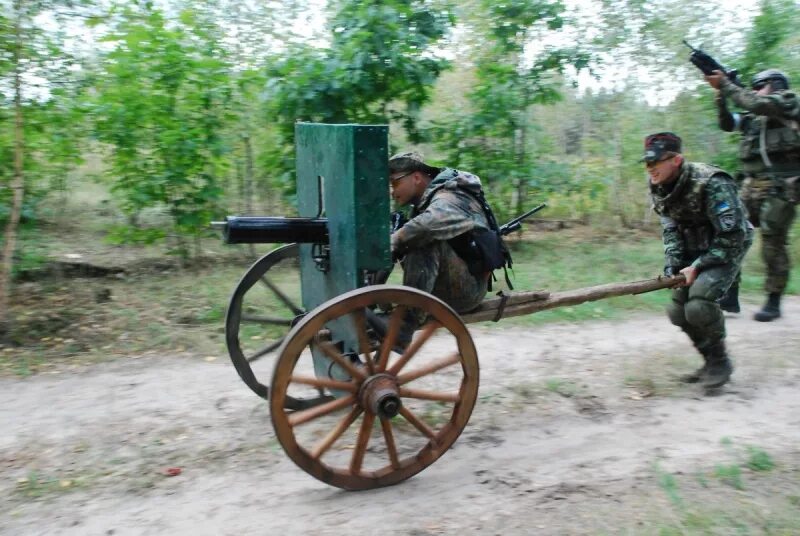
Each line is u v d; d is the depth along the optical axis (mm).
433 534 3348
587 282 8188
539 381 5457
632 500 3623
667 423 4676
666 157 4703
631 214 11688
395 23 8336
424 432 3859
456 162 9469
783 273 6891
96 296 7434
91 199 10812
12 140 7168
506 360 5973
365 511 3588
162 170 8102
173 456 4250
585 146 11664
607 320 7066
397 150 9211
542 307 4461
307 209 4254
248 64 9227
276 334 6523
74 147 8062
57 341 6309
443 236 3953
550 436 4492
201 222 8312
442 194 4102
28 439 4500
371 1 8414
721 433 4516
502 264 4207
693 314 4898
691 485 3779
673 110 10930
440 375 5598
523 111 9898
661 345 6316
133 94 7898
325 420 4719
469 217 4047
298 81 8180
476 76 9977
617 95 11219
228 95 8312
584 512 3504
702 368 5328
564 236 11039
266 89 8289
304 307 4539
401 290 3605
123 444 4422
